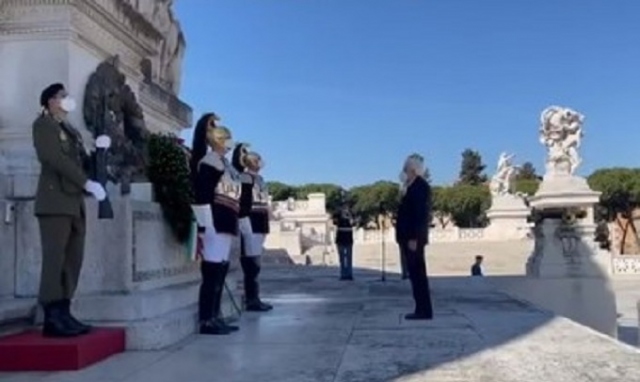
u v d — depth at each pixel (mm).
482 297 12062
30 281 6941
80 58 8102
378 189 83000
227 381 5102
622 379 5066
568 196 15922
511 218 53156
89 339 5836
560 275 15445
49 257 5902
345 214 18812
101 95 8188
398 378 5141
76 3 7836
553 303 15359
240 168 9875
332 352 6312
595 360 5816
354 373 5340
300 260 39125
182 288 7883
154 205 7570
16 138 7703
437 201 81125
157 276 7574
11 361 5605
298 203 57781
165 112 11555
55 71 7773
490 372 5340
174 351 6434
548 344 6680
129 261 6895
